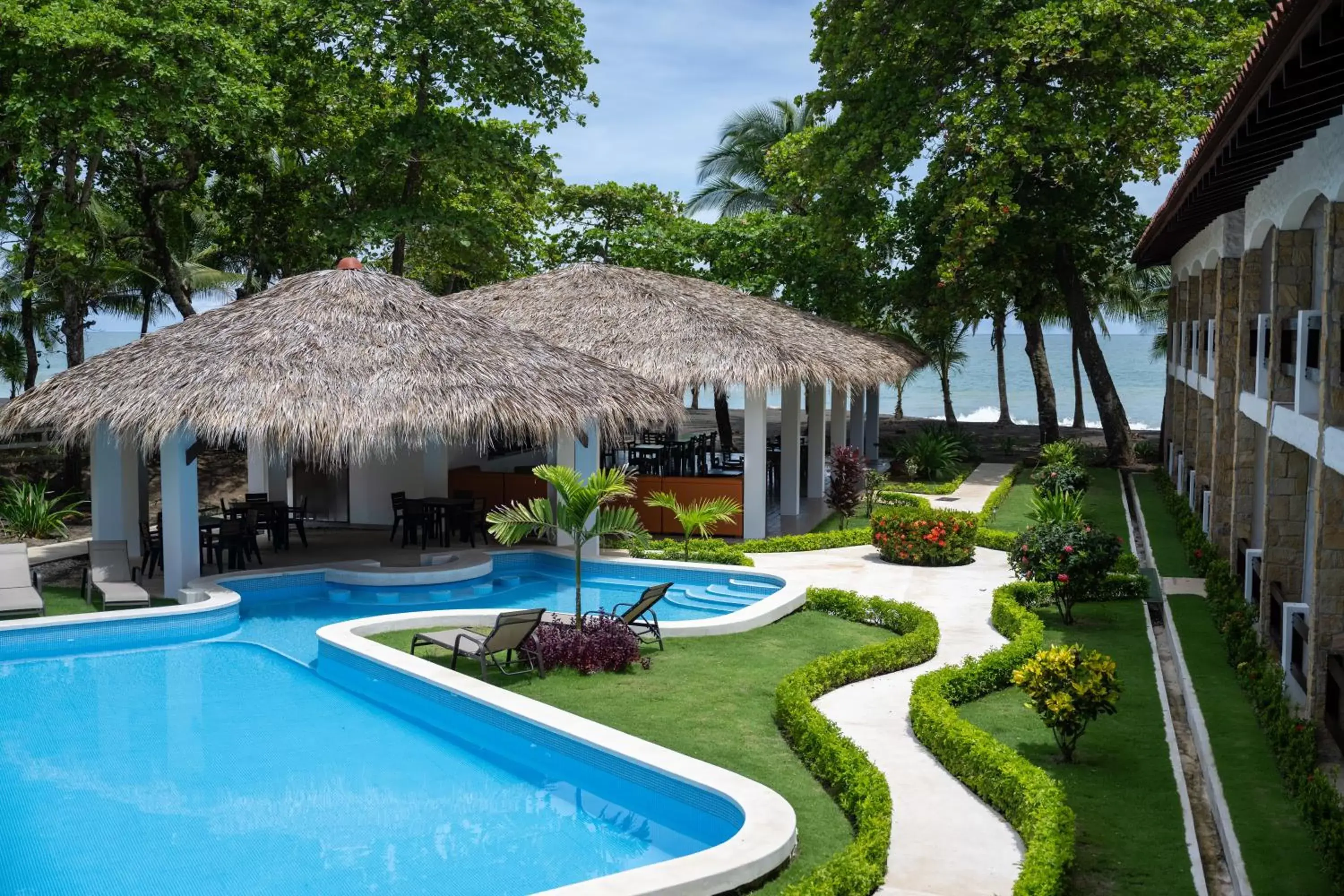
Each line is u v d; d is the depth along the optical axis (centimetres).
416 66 2939
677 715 1080
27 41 1983
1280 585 1267
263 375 1602
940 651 1303
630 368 2070
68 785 958
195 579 1636
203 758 1031
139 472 1877
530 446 2702
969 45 2878
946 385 4653
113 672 1321
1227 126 966
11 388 3650
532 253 3697
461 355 1736
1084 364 3312
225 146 2547
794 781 904
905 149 2877
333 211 3134
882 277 3606
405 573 1736
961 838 781
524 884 770
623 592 1739
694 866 701
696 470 2603
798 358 2078
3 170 2298
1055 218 3114
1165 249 2434
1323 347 1009
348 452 1928
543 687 1182
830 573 1773
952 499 2623
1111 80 2797
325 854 820
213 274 3569
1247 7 2898
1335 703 964
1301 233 1258
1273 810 811
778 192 3656
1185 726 1066
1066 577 1391
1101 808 827
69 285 2834
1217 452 1728
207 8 2339
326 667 1334
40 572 1758
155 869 792
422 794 947
